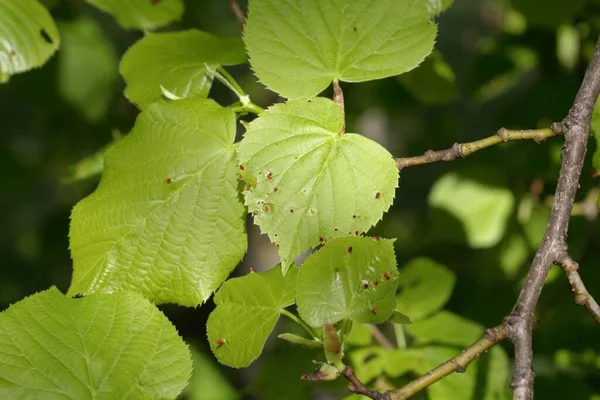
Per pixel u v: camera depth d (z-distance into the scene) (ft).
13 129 4.67
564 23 2.86
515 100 3.26
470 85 3.29
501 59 3.21
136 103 2.40
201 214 2.26
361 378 2.48
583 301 2.17
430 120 3.99
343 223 2.19
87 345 2.19
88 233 2.27
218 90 3.75
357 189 2.19
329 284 2.16
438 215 2.94
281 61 2.25
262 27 2.25
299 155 2.20
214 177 2.26
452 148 2.22
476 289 3.10
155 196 2.26
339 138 2.20
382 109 3.43
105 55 3.98
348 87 3.31
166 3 2.58
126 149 2.28
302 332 3.36
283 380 2.59
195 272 2.26
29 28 2.47
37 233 4.79
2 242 6.22
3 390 2.16
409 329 2.53
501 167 3.02
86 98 3.95
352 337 2.50
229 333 2.23
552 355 2.75
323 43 2.25
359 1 2.25
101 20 4.42
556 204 2.21
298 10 2.25
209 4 4.32
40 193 6.22
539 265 2.18
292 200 2.19
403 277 2.55
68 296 2.22
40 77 3.90
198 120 2.28
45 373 2.17
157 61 2.41
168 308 4.55
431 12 2.26
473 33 4.95
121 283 2.26
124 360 2.19
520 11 2.83
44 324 2.20
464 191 2.93
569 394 2.72
